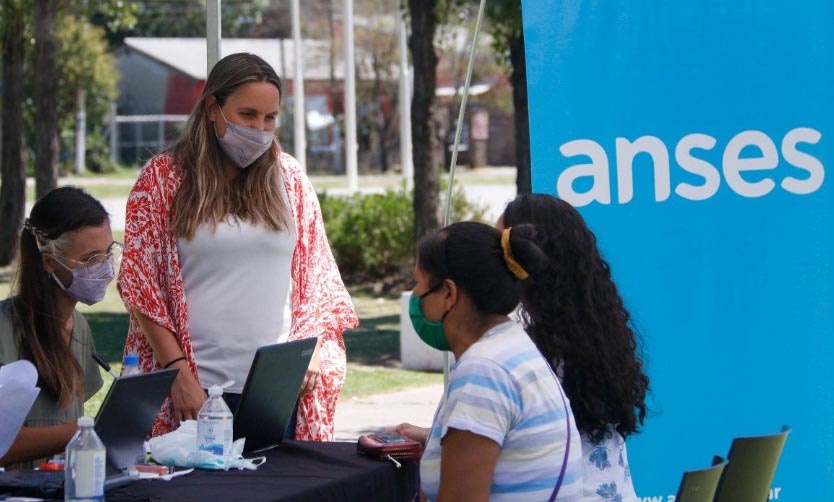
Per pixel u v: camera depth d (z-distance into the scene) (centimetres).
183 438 388
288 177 473
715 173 501
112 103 5247
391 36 4953
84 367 411
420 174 1595
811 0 507
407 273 1869
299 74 2828
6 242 2025
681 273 499
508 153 5453
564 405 318
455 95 4688
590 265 363
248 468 379
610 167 491
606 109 490
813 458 508
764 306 505
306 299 470
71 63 4250
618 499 356
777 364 506
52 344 379
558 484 310
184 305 446
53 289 381
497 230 327
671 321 499
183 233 446
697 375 501
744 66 502
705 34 498
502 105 4891
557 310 355
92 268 377
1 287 1758
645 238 495
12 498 328
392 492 390
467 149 5225
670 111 496
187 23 6053
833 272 508
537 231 359
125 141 5409
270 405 405
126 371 421
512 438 307
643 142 494
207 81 454
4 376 334
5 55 2038
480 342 315
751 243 504
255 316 452
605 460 356
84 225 375
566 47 488
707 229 501
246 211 454
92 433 320
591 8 489
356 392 1074
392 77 5022
